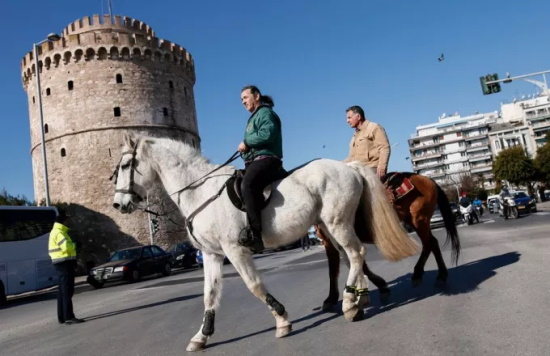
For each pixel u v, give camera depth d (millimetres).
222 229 5266
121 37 46125
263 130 5352
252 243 5176
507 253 8922
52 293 21516
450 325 4520
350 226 5539
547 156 60719
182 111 50156
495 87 22125
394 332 4582
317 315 5984
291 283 9898
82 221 43938
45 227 20297
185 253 30234
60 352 5828
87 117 44969
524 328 4113
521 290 5488
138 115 46000
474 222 30062
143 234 44562
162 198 5934
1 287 17984
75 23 47375
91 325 8039
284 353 4426
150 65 47656
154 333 6312
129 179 5820
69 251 8727
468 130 116000
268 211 5281
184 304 9148
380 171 6895
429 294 6148
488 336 4043
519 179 64875
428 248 6770
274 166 5375
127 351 5406
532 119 108438
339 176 5531
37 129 47938
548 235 11578
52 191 45500
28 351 6184
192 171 5715
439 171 116125
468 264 8273
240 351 4750
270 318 6242
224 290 10516
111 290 18031
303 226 5363
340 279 8953
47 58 46344
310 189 5406
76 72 45531
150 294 12695
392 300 6176
